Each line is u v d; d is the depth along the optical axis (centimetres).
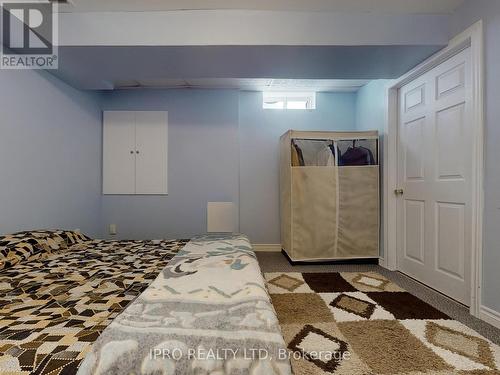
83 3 195
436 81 231
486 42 176
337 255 319
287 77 275
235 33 207
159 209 372
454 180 211
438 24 209
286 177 341
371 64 244
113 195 368
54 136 267
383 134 310
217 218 377
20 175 224
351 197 318
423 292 228
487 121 176
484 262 177
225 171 379
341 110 400
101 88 304
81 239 235
